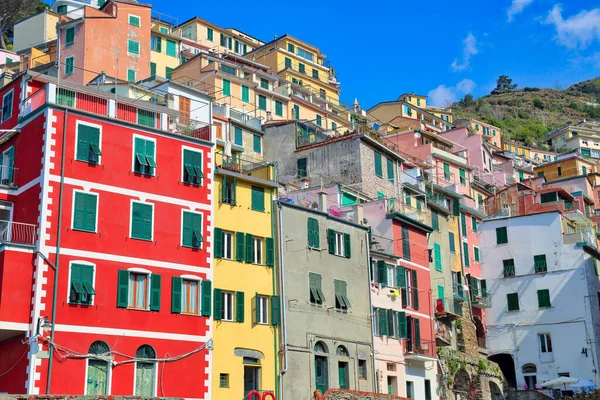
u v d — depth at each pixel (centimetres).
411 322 5991
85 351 3975
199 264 4559
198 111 5500
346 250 5581
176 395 4253
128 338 4144
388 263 5950
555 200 8975
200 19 11394
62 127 4216
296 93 10219
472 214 8019
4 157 4503
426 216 6900
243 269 4834
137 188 4406
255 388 4719
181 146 4678
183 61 9956
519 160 14312
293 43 11950
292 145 7362
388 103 12862
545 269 7575
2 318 3806
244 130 7412
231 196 4912
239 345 4666
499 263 7825
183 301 4462
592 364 7112
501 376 7125
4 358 4000
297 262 5159
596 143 18700
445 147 10150
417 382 5922
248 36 12862
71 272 4031
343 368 5284
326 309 5253
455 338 6825
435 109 15500
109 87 5291
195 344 4416
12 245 3919
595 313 7338
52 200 4069
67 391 3869
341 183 6688
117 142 4400
